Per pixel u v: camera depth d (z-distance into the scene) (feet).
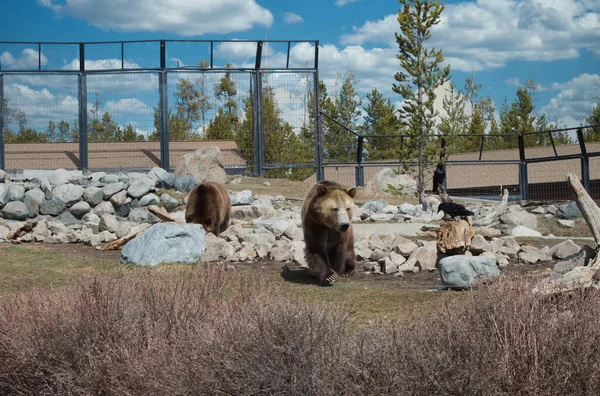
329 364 13.07
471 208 53.72
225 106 75.41
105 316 16.22
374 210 56.95
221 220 39.81
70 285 19.72
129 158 74.49
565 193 94.73
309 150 80.59
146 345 15.76
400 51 67.62
